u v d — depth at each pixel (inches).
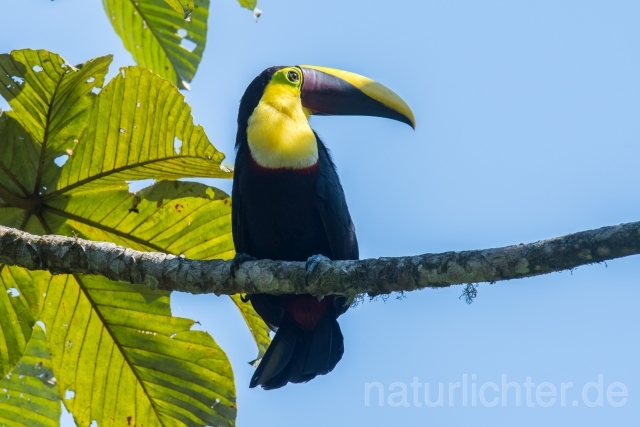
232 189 481.1
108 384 474.0
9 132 440.8
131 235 470.9
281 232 480.4
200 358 470.6
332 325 472.4
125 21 513.0
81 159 445.1
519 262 334.3
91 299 465.4
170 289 407.8
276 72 503.5
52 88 429.4
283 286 391.9
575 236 325.7
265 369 462.3
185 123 426.0
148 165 444.8
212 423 470.9
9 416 505.7
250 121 484.1
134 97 425.1
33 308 460.1
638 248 313.0
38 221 463.2
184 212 466.6
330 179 478.9
